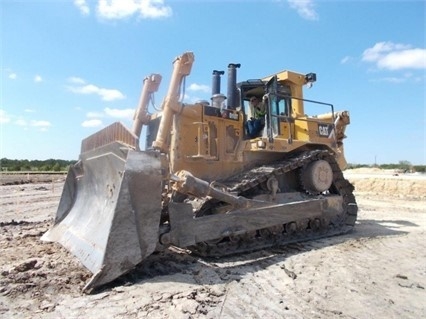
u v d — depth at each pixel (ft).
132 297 13.94
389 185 77.61
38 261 17.65
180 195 19.43
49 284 14.79
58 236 22.53
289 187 28.48
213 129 25.81
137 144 16.10
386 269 19.17
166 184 18.49
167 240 17.57
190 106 24.45
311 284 16.67
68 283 15.03
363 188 81.92
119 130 17.72
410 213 43.55
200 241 18.66
